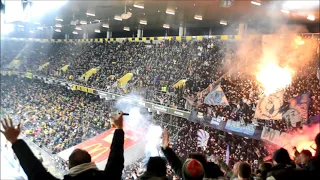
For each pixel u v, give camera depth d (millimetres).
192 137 18641
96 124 26000
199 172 3299
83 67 35031
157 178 3195
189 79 21375
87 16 26625
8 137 2590
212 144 17266
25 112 35438
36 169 2539
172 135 20078
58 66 40281
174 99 20531
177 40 25250
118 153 3143
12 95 42594
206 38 22406
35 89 41250
